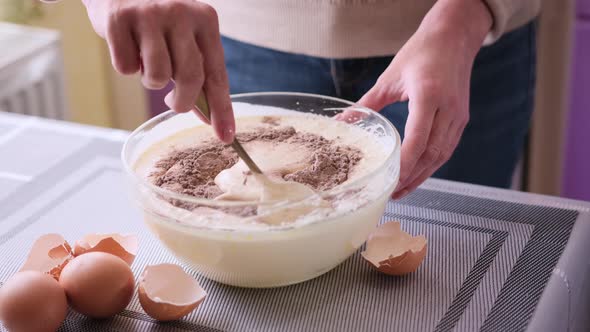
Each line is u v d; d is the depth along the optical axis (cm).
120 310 82
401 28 114
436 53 99
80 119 194
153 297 81
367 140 93
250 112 98
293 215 80
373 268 88
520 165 161
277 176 86
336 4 112
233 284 86
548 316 82
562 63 149
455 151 125
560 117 155
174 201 82
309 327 82
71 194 100
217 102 84
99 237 88
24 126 114
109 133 113
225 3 121
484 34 106
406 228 93
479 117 124
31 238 93
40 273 80
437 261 89
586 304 93
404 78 98
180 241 82
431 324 81
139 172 89
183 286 82
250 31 120
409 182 94
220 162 89
